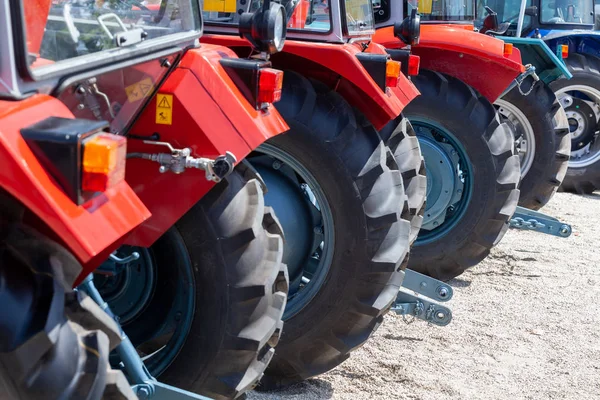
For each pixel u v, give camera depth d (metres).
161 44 2.81
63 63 2.22
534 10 9.35
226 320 3.20
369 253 4.09
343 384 4.35
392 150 5.03
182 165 2.95
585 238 7.71
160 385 2.86
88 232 1.92
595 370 4.74
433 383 4.42
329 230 4.11
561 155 7.81
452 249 6.11
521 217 6.88
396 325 5.23
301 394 4.20
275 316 3.28
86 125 1.94
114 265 3.26
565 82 9.62
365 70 4.13
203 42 3.99
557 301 5.89
